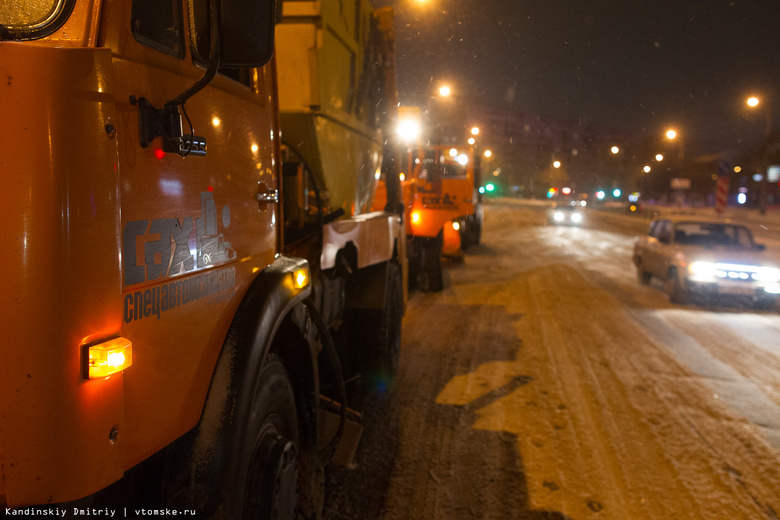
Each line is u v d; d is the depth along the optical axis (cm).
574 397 518
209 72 157
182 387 173
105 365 130
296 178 346
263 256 235
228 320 202
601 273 1370
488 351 673
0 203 120
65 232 122
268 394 218
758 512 332
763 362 640
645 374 589
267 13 169
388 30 523
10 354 122
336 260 398
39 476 125
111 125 133
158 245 158
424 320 836
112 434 135
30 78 120
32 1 135
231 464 186
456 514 327
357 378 478
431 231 1071
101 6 138
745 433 441
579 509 334
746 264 923
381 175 568
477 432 439
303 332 259
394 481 363
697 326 818
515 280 1234
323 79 363
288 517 223
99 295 130
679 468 384
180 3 172
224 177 200
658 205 5922
